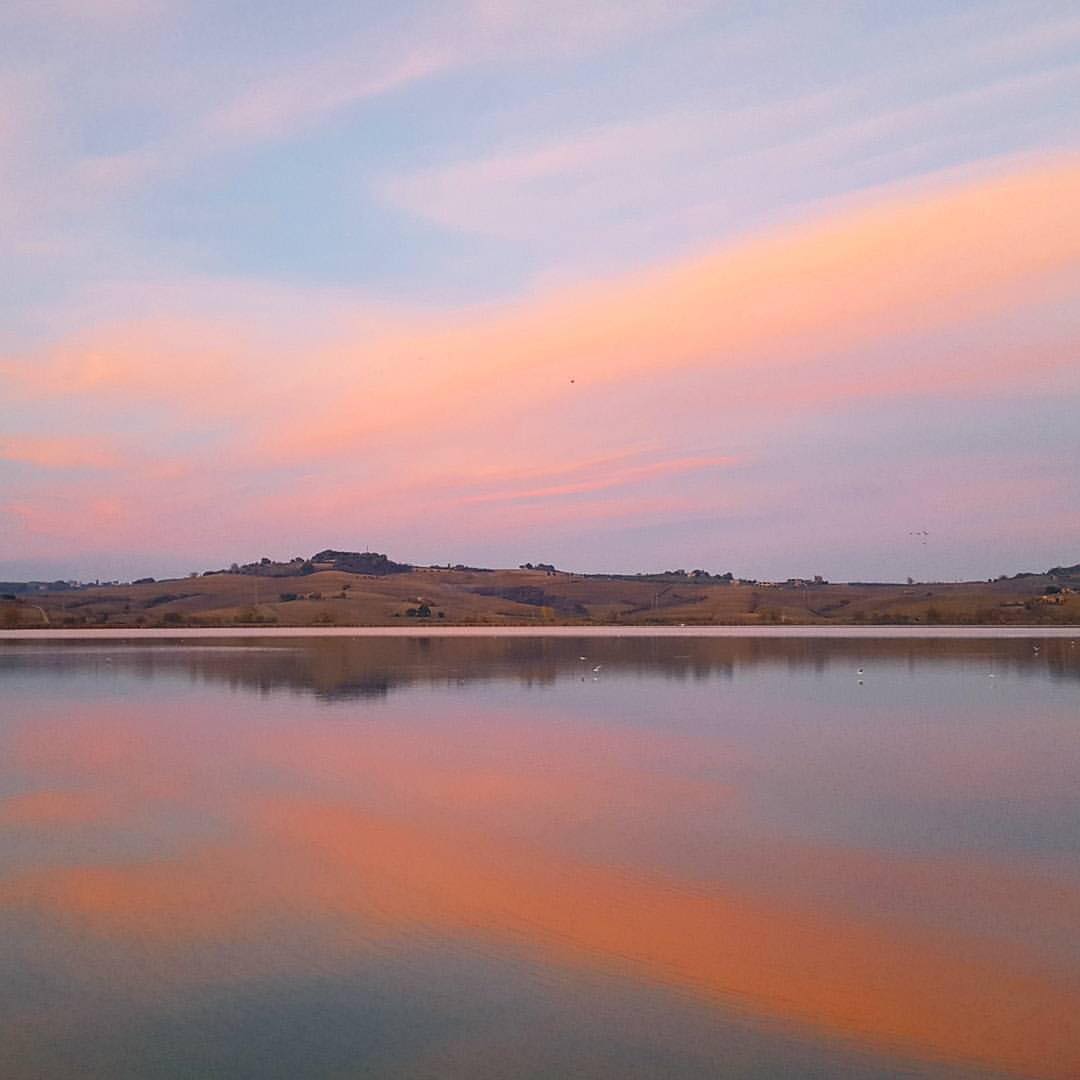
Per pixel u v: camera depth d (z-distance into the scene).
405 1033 13.14
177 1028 13.34
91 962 15.39
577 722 41.16
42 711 45.44
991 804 25.52
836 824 23.47
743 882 19.03
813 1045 12.74
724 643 101.69
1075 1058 12.37
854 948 15.69
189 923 17.00
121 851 21.47
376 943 16.06
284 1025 13.39
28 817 24.56
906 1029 13.12
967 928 16.56
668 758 32.44
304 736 37.22
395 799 26.38
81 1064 12.43
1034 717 42.81
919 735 37.44
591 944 15.93
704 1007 13.77
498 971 14.95
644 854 20.98
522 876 19.45
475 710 45.19
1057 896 18.14
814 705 47.34
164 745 35.31
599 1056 12.54
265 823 23.84
